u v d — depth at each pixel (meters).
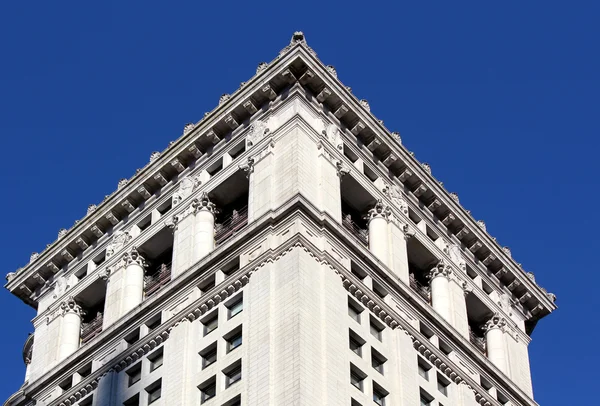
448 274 90.94
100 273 92.25
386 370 76.31
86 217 95.44
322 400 68.50
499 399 88.50
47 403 87.12
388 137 89.62
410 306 82.38
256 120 86.38
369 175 88.25
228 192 86.44
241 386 70.88
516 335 96.81
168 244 89.81
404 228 88.19
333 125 86.12
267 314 72.50
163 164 91.25
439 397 80.62
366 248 81.12
